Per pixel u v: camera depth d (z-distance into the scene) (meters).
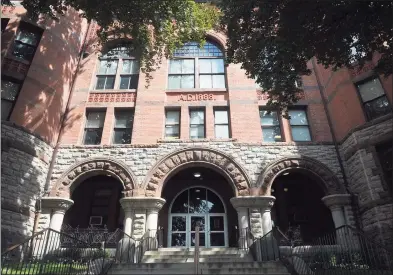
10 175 13.03
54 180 14.77
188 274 8.73
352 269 10.19
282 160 15.27
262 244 11.73
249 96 17.28
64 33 17.83
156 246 13.51
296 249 13.12
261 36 11.90
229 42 12.96
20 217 12.90
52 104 15.81
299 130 16.84
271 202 14.24
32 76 15.37
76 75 18.03
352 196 14.17
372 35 11.09
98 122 17.05
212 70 18.88
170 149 15.66
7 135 13.44
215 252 12.70
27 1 13.75
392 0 9.59
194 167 16.81
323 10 10.35
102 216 17.58
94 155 15.44
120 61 19.00
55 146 15.61
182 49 19.58
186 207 17.72
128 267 9.67
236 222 17.31
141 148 15.66
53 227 13.59
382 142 13.57
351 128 14.94
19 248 12.14
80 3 12.70
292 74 12.05
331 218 17.50
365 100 15.11
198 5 17.19
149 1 12.73
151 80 17.86
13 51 16.00
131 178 14.85
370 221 12.97
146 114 16.72
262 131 16.88
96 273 8.90
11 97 14.84
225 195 17.97
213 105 17.23
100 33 16.75
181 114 16.95
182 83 18.41
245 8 11.30
